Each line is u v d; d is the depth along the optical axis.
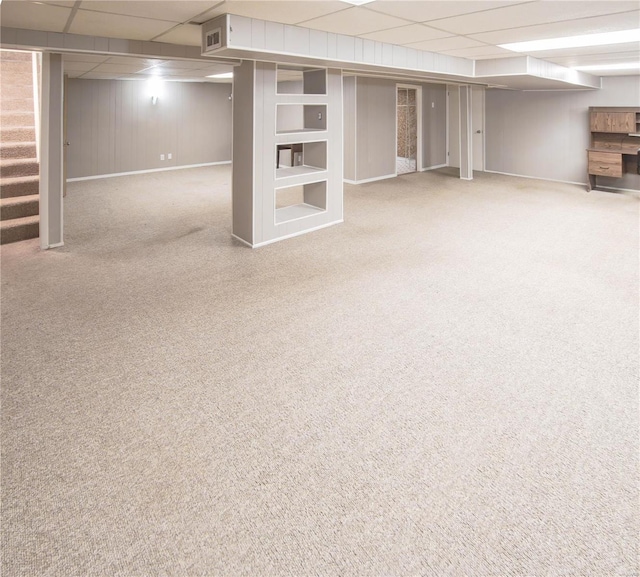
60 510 1.66
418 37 4.14
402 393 2.38
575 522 1.61
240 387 2.43
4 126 6.14
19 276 4.06
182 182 8.88
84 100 8.75
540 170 9.05
